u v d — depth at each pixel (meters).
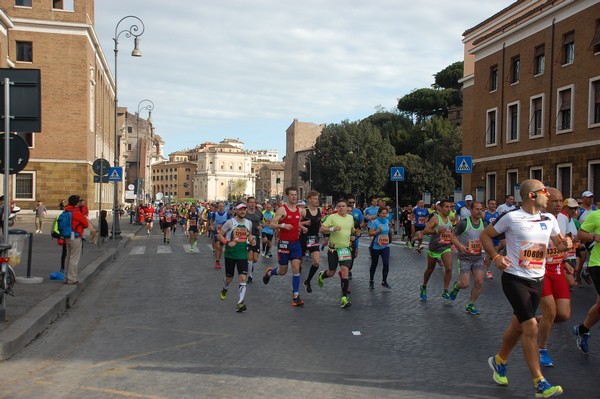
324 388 5.96
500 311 10.43
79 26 44.62
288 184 129.25
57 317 9.85
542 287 5.95
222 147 191.12
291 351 7.54
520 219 5.92
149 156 104.88
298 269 11.05
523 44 32.22
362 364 6.91
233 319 9.70
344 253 11.05
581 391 5.91
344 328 8.97
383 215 13.23
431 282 14.34
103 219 22.61
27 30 44.03
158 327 9.07
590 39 26.92
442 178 65.94
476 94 37.19
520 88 32.50
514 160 32.94
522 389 5.99
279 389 5.92
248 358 7.18
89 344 7.95
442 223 11.31
